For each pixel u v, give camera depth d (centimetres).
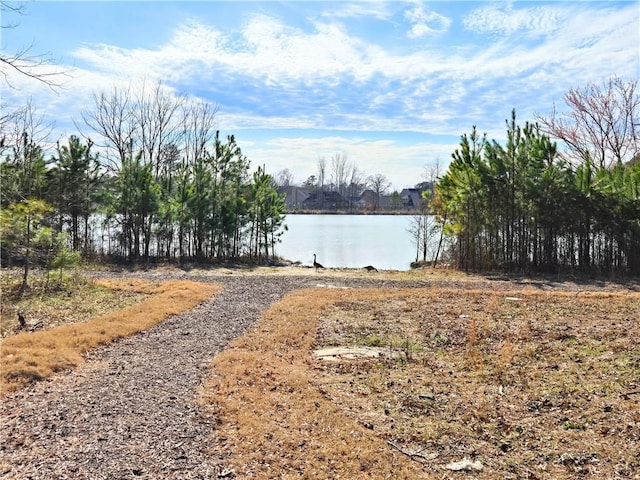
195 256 2183
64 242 1434
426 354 781
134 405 544
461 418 537
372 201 8156
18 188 1730
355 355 771
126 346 796
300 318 1000
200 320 988
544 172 1772
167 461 427
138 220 2123
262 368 677
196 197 2141
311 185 8694
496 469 438
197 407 540
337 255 2844
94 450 441
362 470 428
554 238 1809
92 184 2105
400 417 538
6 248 1254
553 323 947
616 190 1745
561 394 588
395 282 1573
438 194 2236
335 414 534
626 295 1263
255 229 2288
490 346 815
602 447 466
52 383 609
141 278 1602
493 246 1881
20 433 470
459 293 1330
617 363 682
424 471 433
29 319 945
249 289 1395
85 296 1203
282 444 462
